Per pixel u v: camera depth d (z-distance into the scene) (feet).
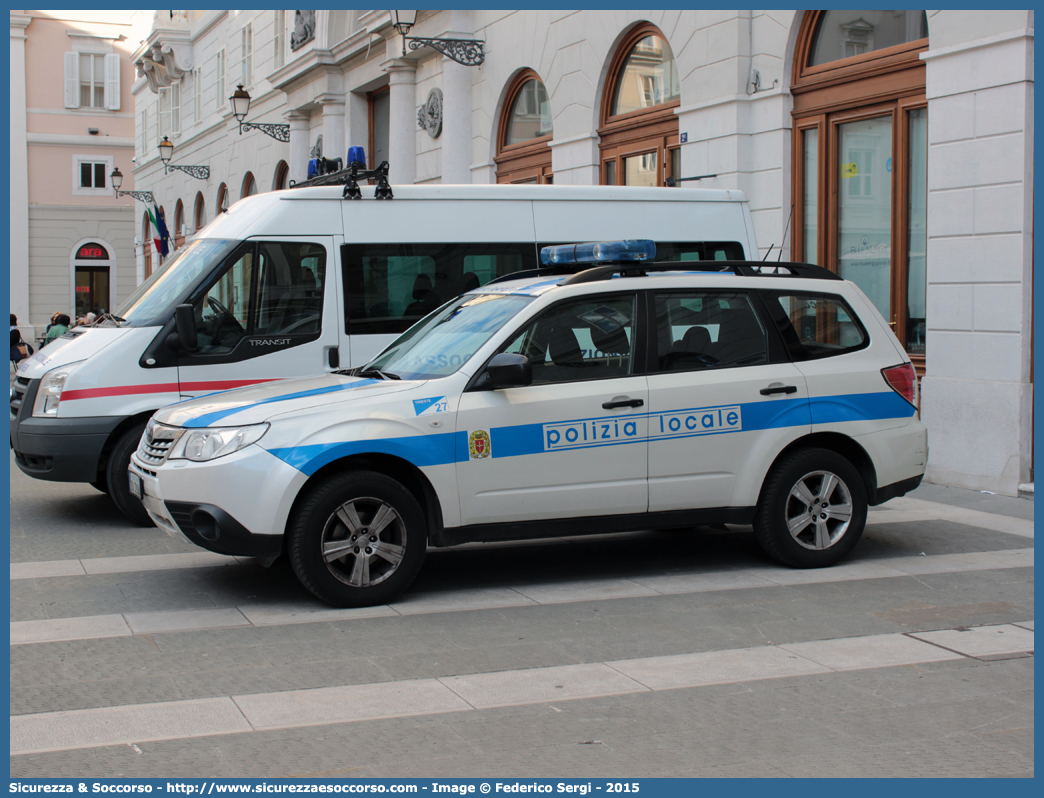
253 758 13.08
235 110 82.33
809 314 23.03
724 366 22.06
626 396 21.12
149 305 28.22
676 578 22.21
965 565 23.31
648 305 21.76
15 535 26.81
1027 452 31.42
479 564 23.59
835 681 15.92
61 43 142.10
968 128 32.14
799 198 39.27
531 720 14.33
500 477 20.40
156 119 127.13
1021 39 30.53
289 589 21.25
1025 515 28.91
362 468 20.24
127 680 15.89
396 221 29.71
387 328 29.45
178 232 119.34
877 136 36.50
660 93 45.93
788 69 39.17
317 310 28.89
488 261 30.42
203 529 19.30
